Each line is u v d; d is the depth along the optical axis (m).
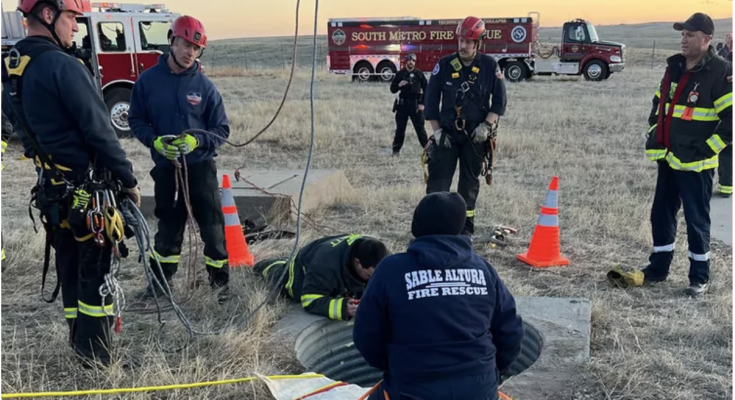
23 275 5.01
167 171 4.28
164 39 13.16
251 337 3.74
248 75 31.19
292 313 4.15
